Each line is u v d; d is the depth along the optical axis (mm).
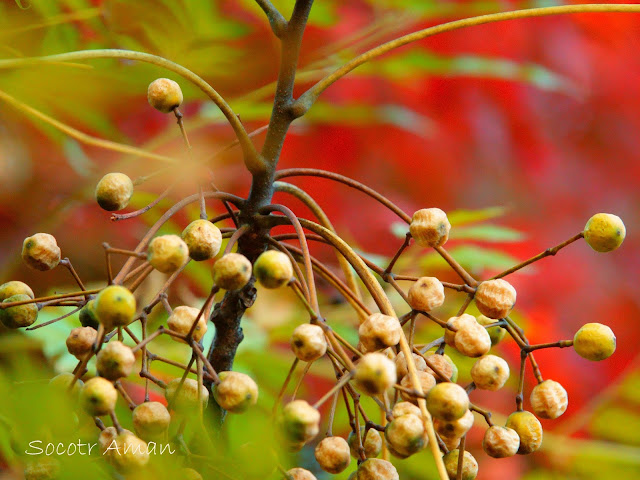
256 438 992
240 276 986
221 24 1173
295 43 1064
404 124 1317
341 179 1079
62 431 974
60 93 1151
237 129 1055
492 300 1036
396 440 982
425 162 1638
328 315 1290
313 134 1546
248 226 1061
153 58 1036
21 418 969
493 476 1338
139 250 1018
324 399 970
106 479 988
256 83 1238
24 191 1247
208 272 1248
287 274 988
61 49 1143
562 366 1542
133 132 1283
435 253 1275
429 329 1255
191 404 1016
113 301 966
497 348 1407
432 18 1546
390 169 1609
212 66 1203
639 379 1273
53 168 1252
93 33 1158
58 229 1305
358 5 1435
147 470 979
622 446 1268
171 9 1165
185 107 1328
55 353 1160
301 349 984
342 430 1224
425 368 1025
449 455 1025
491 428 1025
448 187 1680
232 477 993
